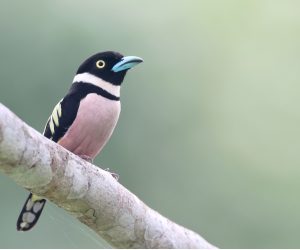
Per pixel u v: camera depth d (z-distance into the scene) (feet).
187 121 44.78
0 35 40.88
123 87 43.86
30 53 41.04
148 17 45.21
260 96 46.83
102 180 21.66
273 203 44.55
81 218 22.08
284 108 46.80
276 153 45.68
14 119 19.03
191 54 45.88
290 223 44.06
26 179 19.99
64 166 20.56
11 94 40.52
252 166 45.27
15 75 40.68
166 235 23.66
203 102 45.57
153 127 43.98
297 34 47.80
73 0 42.19
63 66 41.11
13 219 38.34
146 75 44.55
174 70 45.21
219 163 44.91
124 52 43.75
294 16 48.01
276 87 47.24
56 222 38.06
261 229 43.78
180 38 45.80
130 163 42.96
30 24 41.27
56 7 41.81
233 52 47.09
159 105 44.47
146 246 23.26
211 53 46.68
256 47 47.57
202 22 46.80
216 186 44.37
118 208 22.22
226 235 43.32
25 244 37.83
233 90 46.34
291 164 45.60
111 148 42.73
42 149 19.90
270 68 47.57
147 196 42.96
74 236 37.91
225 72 46.60
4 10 41.06
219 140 45.34
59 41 41.34
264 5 48.42
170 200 43.24
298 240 43.62
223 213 43.91
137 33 44.45
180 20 45.96
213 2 47.39
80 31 41.93
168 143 43.98
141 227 22.95
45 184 20.40
